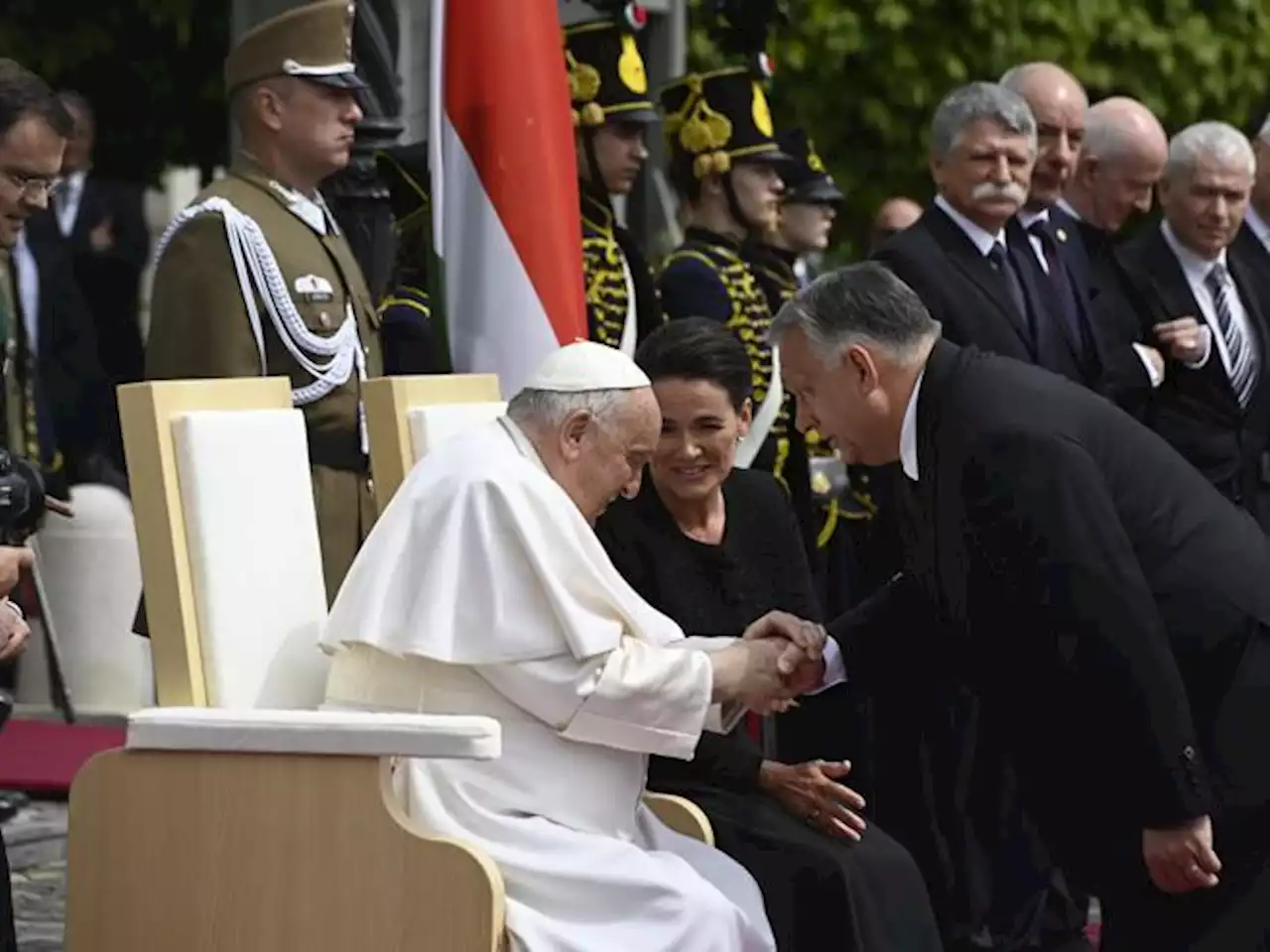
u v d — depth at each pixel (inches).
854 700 944.3
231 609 732.7
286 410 762.2
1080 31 1745.8
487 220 959.0
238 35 1225.4
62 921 980.6
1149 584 770.8
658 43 1550.2
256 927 699.4
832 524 1102.4
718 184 1129.4
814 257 1772.9
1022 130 1057.5
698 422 842.8
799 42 1690.5
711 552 854.5
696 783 839.7
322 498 864.9
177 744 700.7
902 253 1064.2
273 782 698.8
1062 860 792.3
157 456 724.7
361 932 693.3
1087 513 753.6
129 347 1508.4
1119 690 748.6
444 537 725.3
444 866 688.4
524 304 957.8
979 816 1037.2
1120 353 1151.6
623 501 853.8
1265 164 1245.7
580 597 731.4
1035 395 768.9
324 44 875.4
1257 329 1203.9
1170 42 1775.3
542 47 965.2
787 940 810.8
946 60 1705.2
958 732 1028.5
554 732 738.8
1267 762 775.1
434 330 964.0
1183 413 1189.1
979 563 766.5
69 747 1244.5
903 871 840.3
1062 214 1143.0
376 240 1069.1
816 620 872.9
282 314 857.5
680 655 740.0
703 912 716.0
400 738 684.7
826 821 832.9
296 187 882.1
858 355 780.0
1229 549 778.8
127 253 1510.8
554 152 965.2
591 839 724.7
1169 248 1194.0
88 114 1421.0
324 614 761.6
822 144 1716.3
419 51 1175.0
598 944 705.6
